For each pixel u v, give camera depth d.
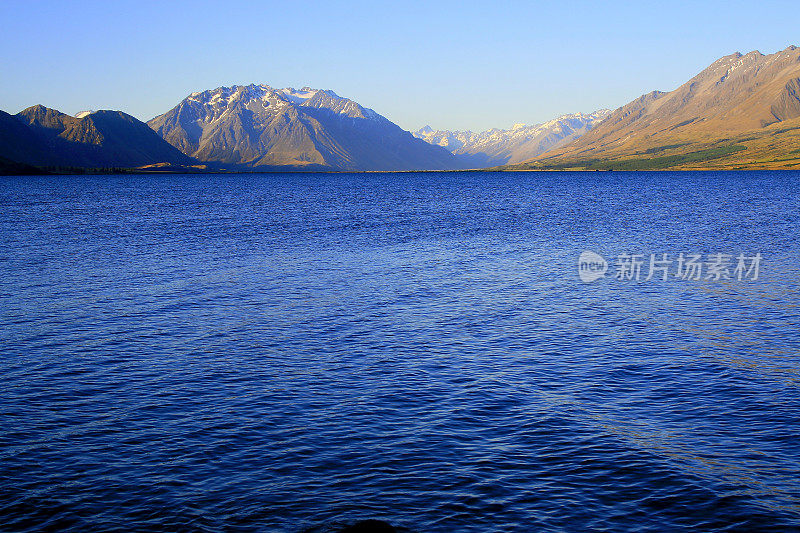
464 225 104.19
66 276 55.34
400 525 18.16
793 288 49.50
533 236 87.50
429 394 27.44
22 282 52.50
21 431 23.91
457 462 21.50
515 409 25.80
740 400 26.73
